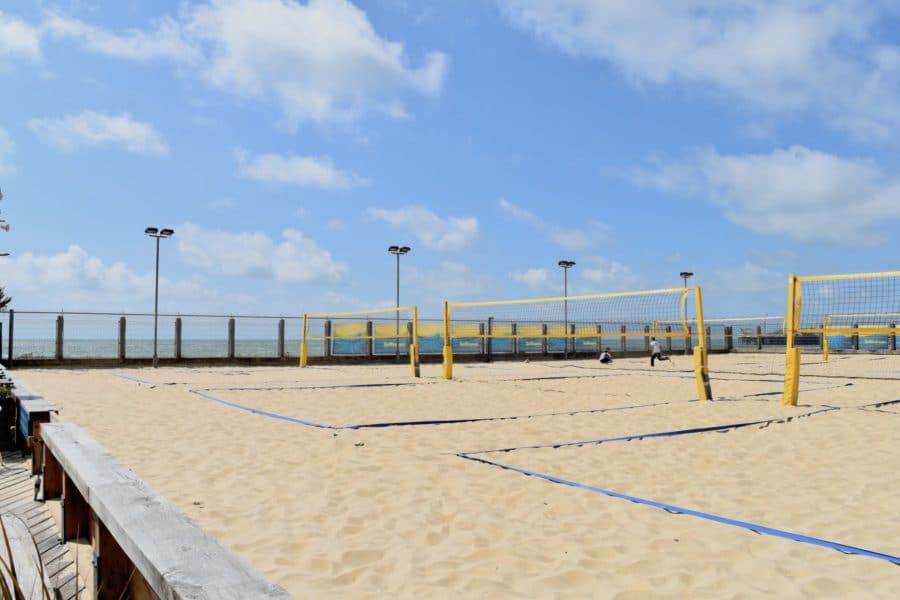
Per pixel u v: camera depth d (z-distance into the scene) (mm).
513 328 24750
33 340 17172
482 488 3984
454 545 3016
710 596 2459
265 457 4879
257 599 1139
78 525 2855
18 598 1578
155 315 18594
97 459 2475
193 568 1294
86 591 2402
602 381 12555
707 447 5305
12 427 6254
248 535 3123
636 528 3238
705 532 3168
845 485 4113
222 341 19953
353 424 6473
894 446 5332
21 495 4219
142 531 1552
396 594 2482
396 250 22875
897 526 3254
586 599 2445
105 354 18125
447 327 13109
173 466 4578
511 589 2535
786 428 6195
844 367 17656
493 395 9688
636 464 4707
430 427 6301
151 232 18406
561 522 3342
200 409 7699
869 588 2506
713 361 22438
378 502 3693
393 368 18562
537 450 5168
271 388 10547
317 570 2705
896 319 21922
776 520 3377
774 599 2420
